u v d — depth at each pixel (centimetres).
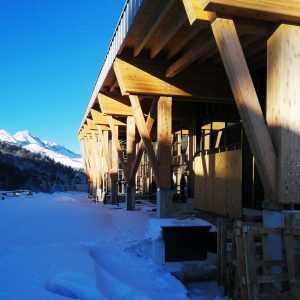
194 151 1289
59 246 640
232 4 414
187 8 469
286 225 409
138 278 511
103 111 1220
